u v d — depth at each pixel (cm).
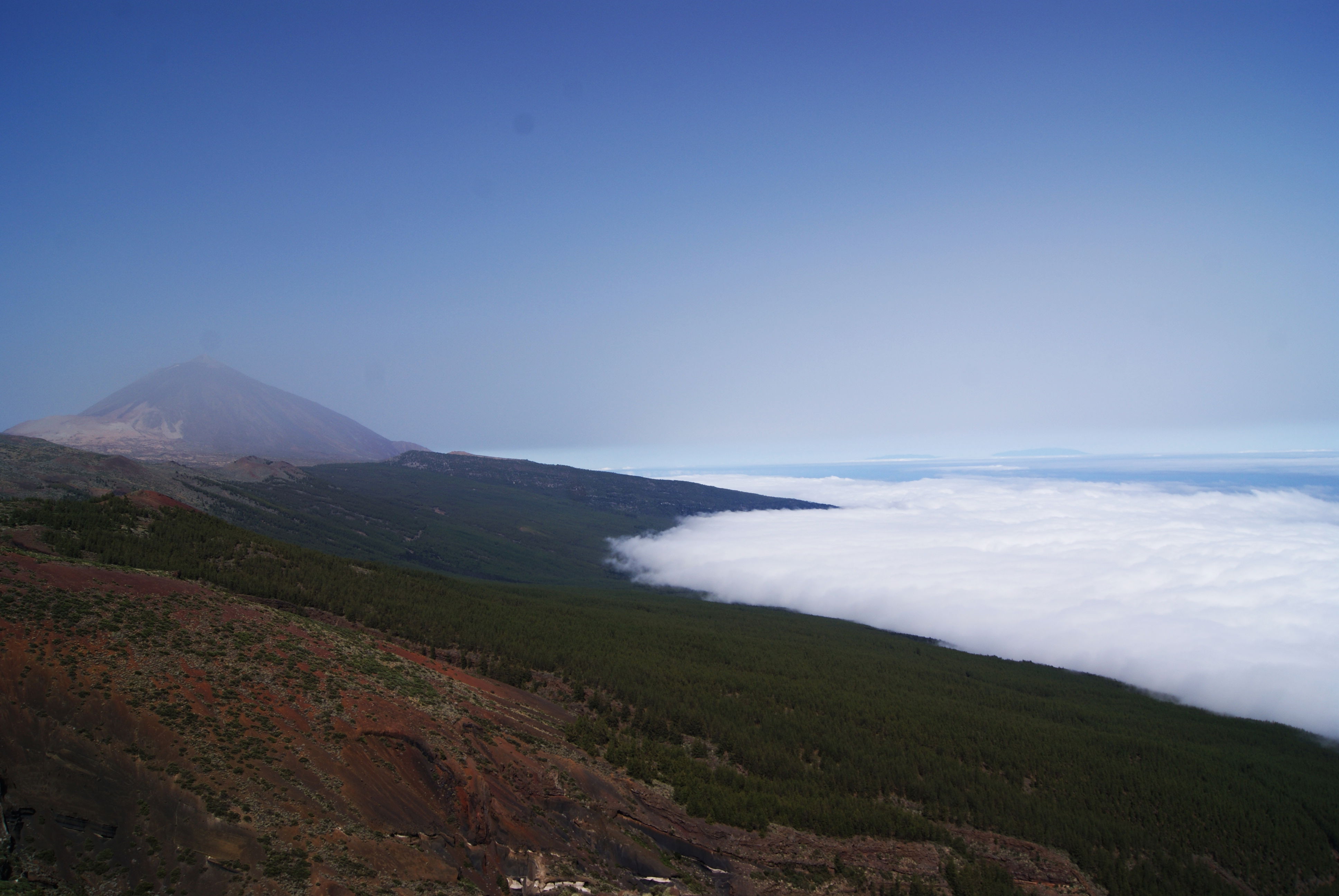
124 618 4972
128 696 4222
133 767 3809
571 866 4741
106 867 3369
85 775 3678
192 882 3416
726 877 5316
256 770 4116
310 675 5247
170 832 3581
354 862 3828
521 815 4997
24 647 4234
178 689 4478
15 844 3316
